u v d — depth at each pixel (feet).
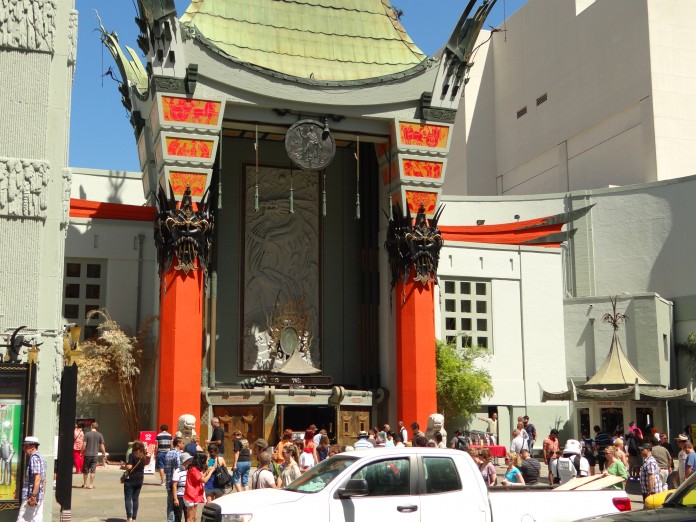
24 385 52.34
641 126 203.51
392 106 122.93
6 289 61.72
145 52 115.34
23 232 62.64
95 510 70.33
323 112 121.08
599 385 126.52
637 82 205.46
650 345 164.14
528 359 145.48
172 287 110.52
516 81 247.29
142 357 121.39
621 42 211.20
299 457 74.54
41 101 64.28
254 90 116.37
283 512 38.50
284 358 126.72
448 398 134.41
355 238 134.72
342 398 117.80
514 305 146.72
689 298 178.29
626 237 187.83
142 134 127.44
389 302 126.82
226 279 127.44
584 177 221.25
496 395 142.20
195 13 123.03
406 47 132.05
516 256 148.25
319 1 130.41
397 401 121.19
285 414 128.88
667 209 184.55
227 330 126.00
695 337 173.99
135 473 59.52
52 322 62.28
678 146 200.95
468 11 123.85
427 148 123.85
